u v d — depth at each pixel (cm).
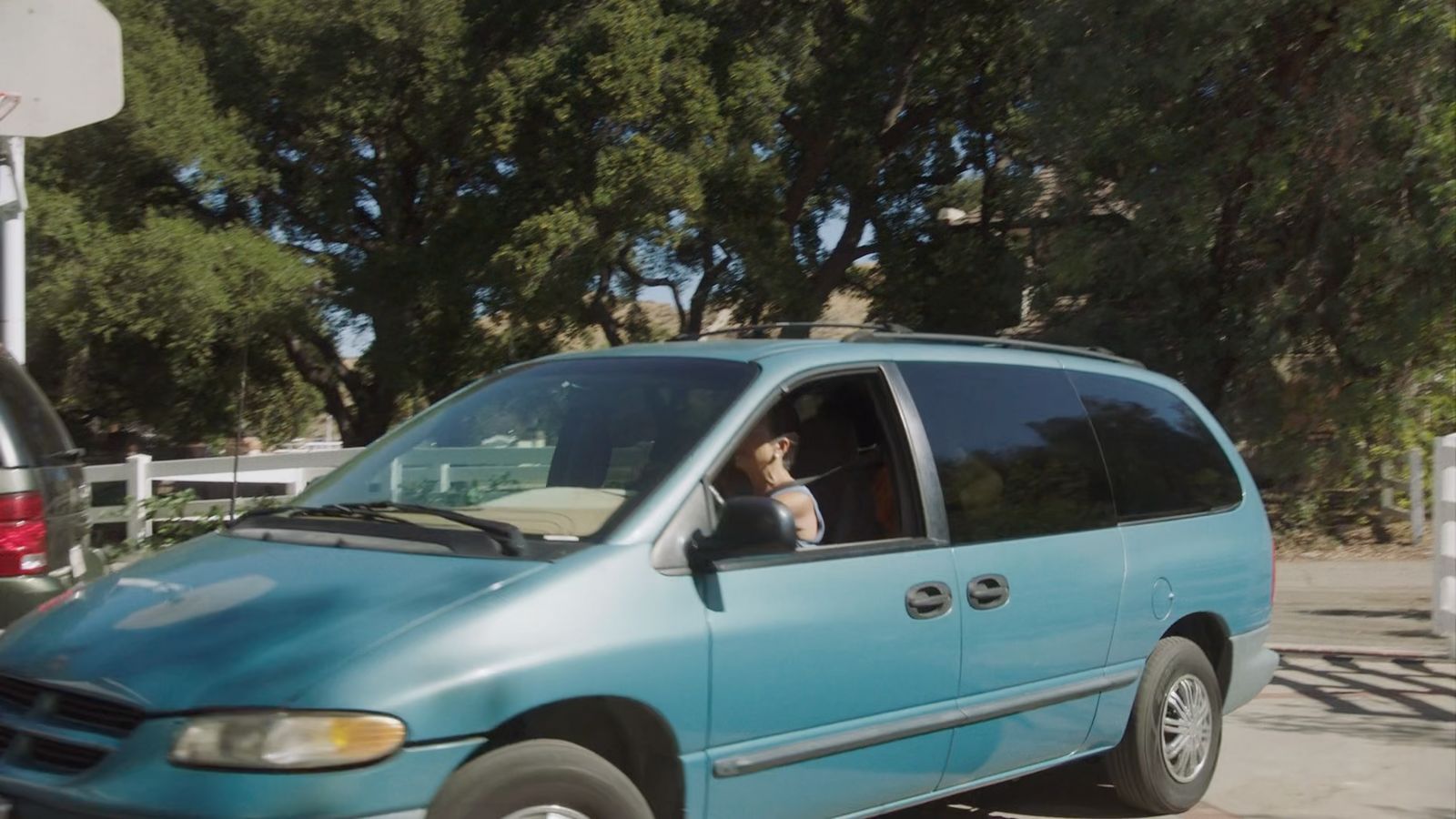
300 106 2767
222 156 2653
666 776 368
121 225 2664
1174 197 1562
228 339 2820
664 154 2280
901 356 470
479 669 324
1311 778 602
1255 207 1535
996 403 491
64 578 632
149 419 3325
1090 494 509
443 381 2933
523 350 2798
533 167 2520
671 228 2347
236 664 318
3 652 363
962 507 454
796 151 2791
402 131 2848
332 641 323
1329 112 1502
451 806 318
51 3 956
